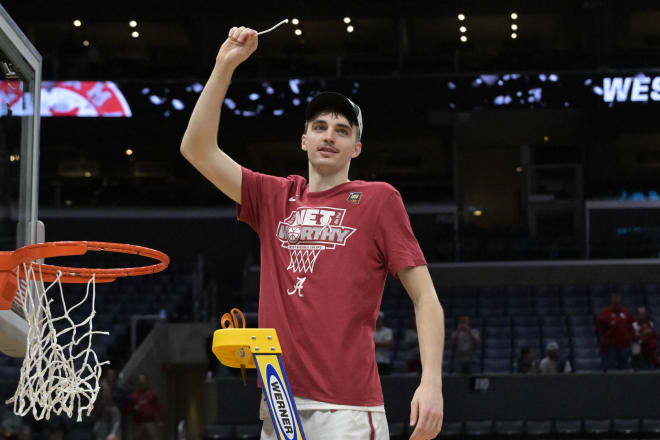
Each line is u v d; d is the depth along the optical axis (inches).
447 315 763.4
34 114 214.7
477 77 850.8
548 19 1043.9
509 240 876.0
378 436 104.1
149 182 991.0
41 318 136.9
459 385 561.9
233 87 850.8
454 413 559.8
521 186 1082.1
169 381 785.6
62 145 1016.2
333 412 102.7
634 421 548.4
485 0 994.7
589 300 784.9
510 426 551.2
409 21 1050.7
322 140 112.7
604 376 558.3
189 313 792.9
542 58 950.4
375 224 109.2
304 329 105.3
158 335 734.5
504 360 645.9
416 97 855.1
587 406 555.5
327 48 1096.2
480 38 1099.9
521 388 559.8
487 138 1061.1
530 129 1039.0
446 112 1001.5
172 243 960.3
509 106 851.4
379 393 106.3
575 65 951.6
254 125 995.3
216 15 1001.5
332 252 108.3
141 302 789.2
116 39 1095.0
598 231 938.7
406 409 545.3
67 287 790.5
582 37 1026.7
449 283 858.1
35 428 523.2
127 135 978.7
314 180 114.6
